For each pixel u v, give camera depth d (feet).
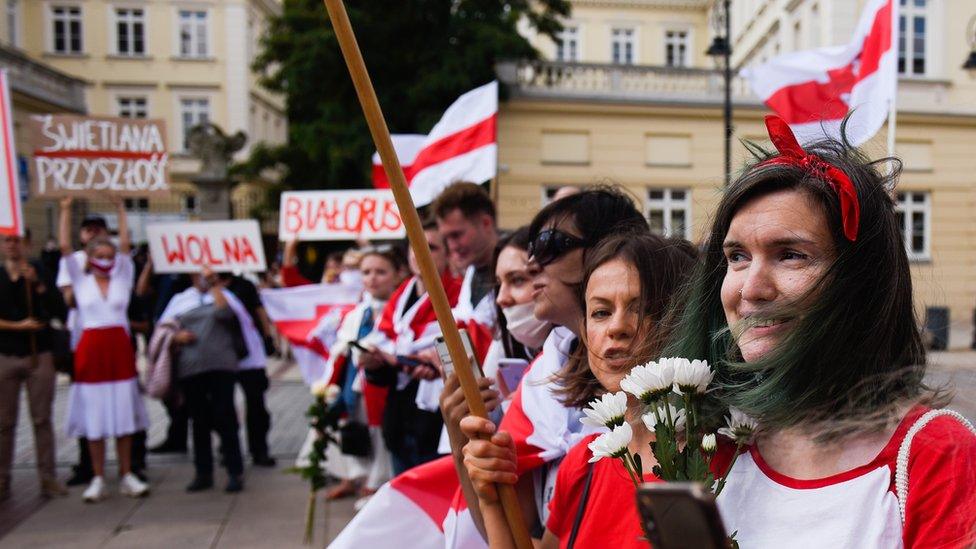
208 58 106.52
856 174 3.64
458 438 5.73
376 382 12.23
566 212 6.61
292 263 22.41
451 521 6.51
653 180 65.26
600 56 101.55
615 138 65.05
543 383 6.29
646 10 101.65
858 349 3.49
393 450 12.25
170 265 21.16
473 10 63.31
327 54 62.18
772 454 3.66
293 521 16.88
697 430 3.75
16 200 17.25
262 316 23.07
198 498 18.75
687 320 4.30
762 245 3.66
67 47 104.22
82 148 19.94
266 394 34.78
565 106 64.54
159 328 19.67
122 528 16.55
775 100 17.72
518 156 64.59
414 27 62.64
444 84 60.23
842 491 3.34
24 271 18.62
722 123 65.31
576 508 4.70
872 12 14.98
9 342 18.54
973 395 3.44
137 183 20.13
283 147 71.15
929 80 49.73
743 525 3.57
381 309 16.42
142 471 20.04
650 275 5.08
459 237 10.77
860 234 3.54
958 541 3.04
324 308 21.36
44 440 19.01
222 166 54.80
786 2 59.67
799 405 3.51
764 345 3.66
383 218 22.02
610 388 5.12
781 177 3.68
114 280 18.98
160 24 105.81
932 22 50.29
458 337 5.03
